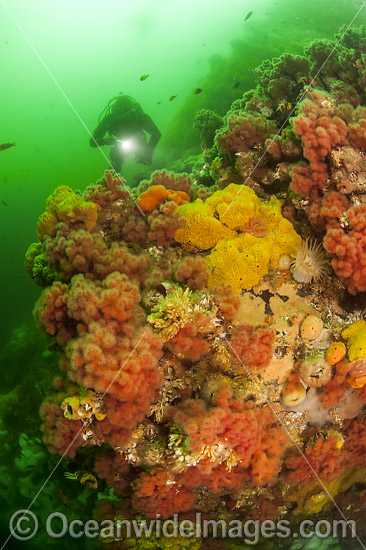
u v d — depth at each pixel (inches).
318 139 127.0
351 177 129.0
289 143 140.9
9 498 195.3
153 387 107.0
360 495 156.9
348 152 128.9
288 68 176.1
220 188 167.8
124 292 107.7
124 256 122.1
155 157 441.7
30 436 216.8
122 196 144.6
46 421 114.7
